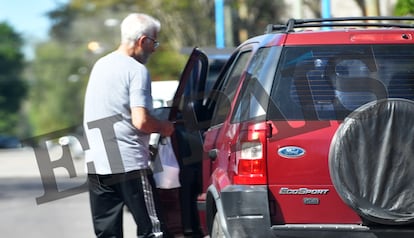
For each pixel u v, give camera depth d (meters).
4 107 186.00
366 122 14.73
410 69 15.69
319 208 15.16
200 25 98.88
